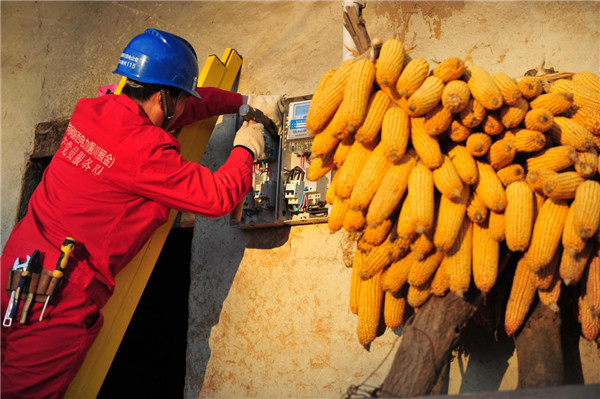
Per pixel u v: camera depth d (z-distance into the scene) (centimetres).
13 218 432
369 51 203
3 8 486
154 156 252
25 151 442
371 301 214
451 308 196
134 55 281
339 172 206
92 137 260
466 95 184
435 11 316
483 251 191
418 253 190
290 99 325
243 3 381
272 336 310
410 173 192
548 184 181
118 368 523
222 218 343
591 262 192
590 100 196
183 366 559
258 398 305
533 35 290
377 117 195
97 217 253
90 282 250
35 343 239
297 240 316
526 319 207
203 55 385
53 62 452
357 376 283
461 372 260
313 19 352
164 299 569
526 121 190
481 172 192
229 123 359
